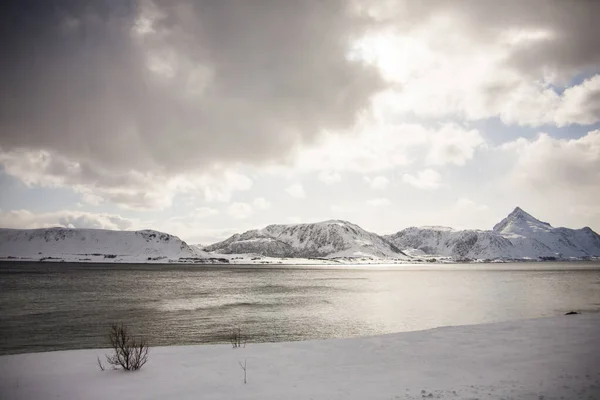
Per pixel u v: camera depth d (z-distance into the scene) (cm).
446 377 1184
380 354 1591
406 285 9650
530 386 1021
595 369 1174
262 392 1100
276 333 3098
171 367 1458
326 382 1188
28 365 1534
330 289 8375
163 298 6316
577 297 5991
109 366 1504
